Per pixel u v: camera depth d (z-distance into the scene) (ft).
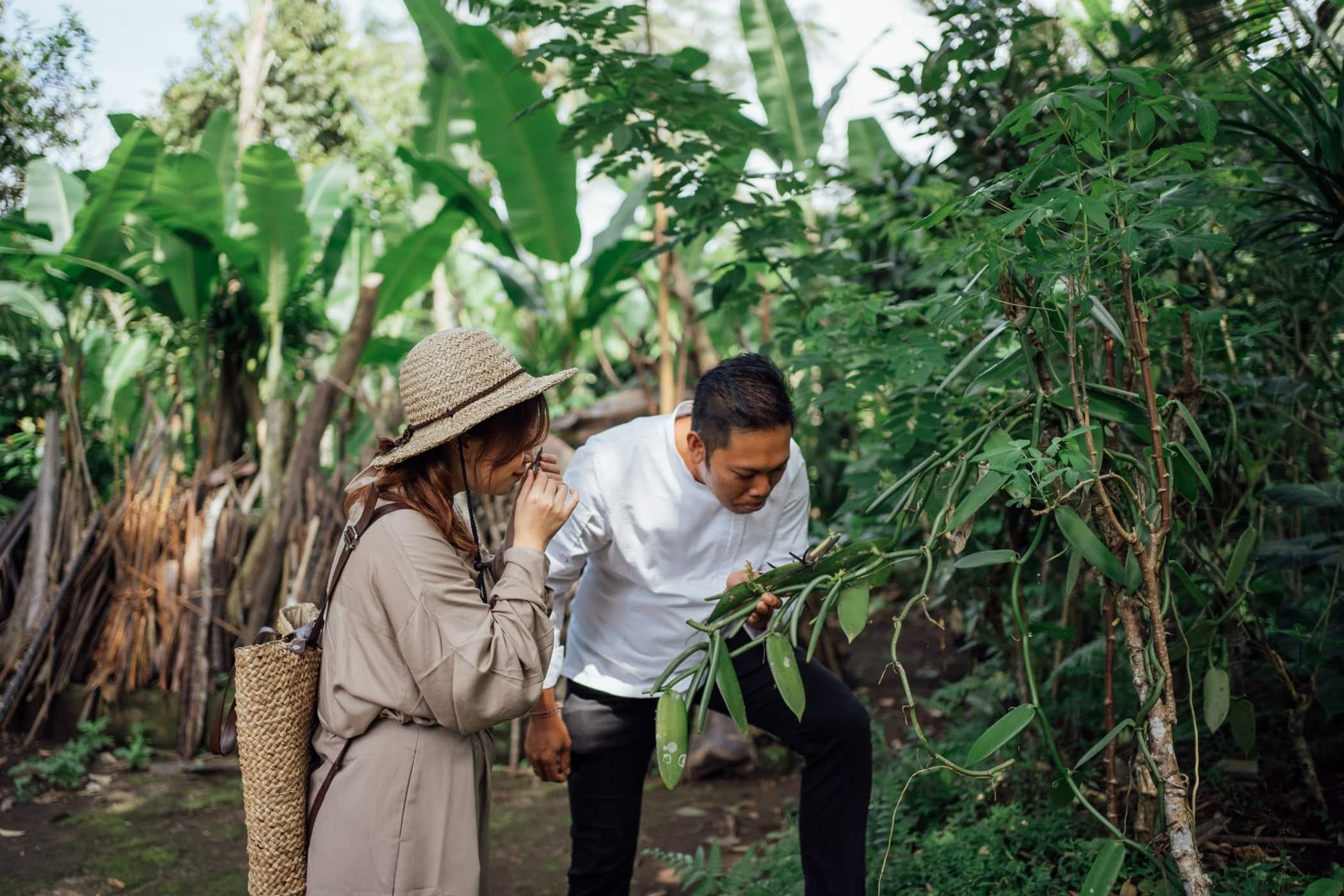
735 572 7.54
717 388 6.77
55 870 10.92
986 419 8.48
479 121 18.31
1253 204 8.54
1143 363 6.08
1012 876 8.54
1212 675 6.63
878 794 10.50
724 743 13.73
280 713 5.63
